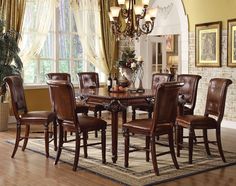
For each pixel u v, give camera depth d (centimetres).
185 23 793
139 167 452
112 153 477
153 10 580
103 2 889
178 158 492
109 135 646
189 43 791
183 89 589
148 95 484
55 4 817
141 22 833
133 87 560
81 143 571
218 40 730
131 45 912
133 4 592
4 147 561
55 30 841
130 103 473
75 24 875
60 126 466
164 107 422
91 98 501
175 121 455
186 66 800
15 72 692
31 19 788
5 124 695
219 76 738
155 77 648
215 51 738
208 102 503
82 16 870
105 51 898
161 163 468
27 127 536
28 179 409
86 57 885
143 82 902
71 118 443
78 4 860
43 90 820
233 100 714
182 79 596
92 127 454
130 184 389
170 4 841
